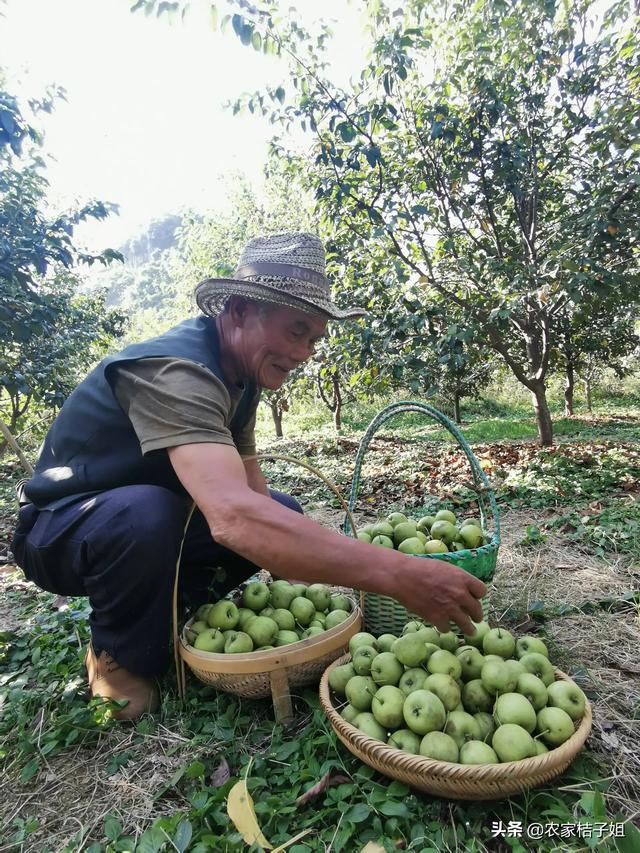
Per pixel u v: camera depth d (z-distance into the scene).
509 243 7.09
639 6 5.51
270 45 4.70
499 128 6.39
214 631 2.03
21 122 3.96
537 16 5.84
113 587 1.96
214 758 1.81
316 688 2.12
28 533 2.25
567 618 2.67
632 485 5.29
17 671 2.43
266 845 1.40
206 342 2.04
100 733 1.95
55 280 9.84
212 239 16.47
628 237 5.53
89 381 2.14
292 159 6.75
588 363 15.62
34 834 1.58
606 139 5.26
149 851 1.41
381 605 2.31
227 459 1.66
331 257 6.41
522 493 5.22
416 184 6.37
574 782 1.61
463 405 19.98
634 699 2.02
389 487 6.34
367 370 6.59
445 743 1.49
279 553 1.50
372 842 1.42
